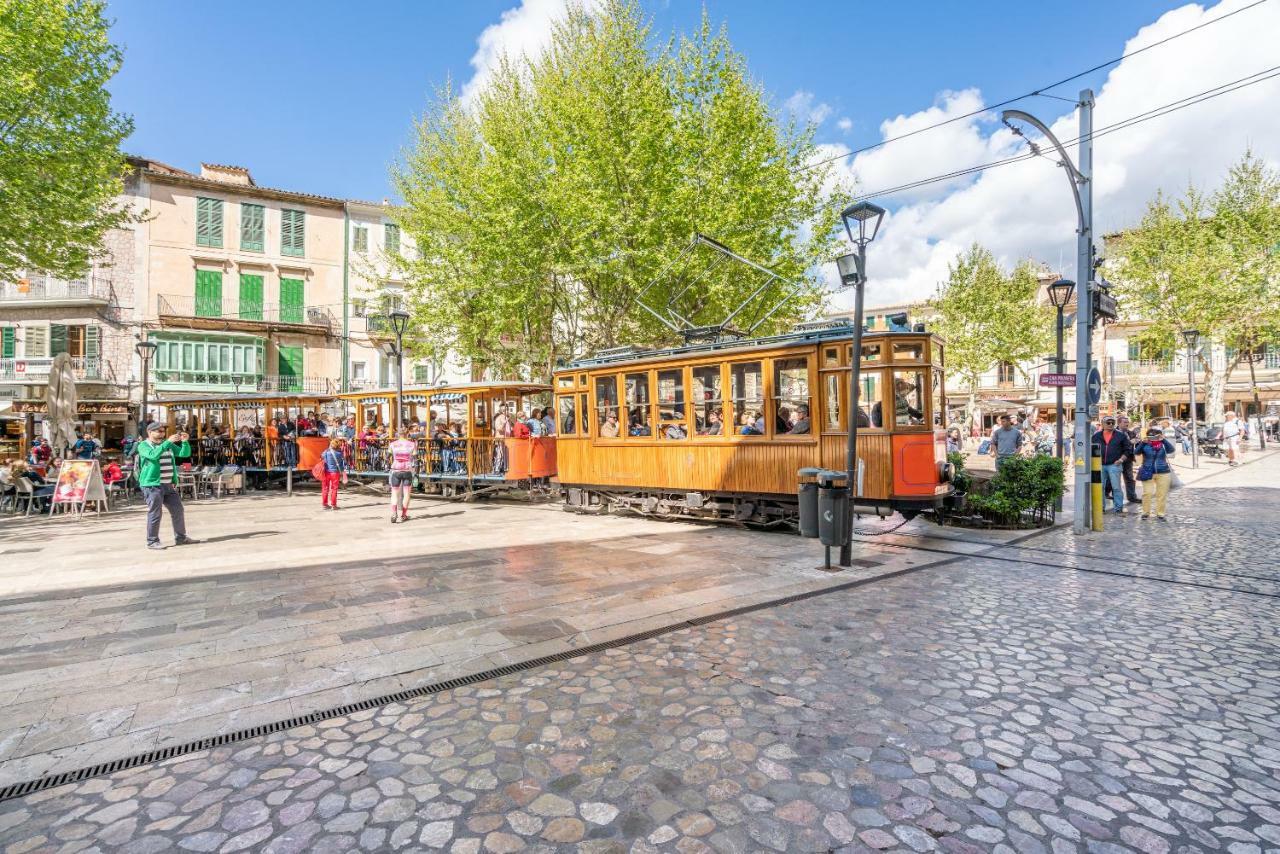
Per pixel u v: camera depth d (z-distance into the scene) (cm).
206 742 352
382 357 3425
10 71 1360
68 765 327
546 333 2175
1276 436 3678
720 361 1099
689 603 618
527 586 684
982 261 3616
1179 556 853
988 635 528
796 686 425
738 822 279
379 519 1259
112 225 1705
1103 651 489
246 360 3122
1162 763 326
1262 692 413
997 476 1127
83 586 693
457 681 434
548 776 317
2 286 2864
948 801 294
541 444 1512
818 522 790
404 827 276
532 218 1761
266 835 271
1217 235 3036
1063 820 279
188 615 582
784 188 1808
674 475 1163
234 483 1812
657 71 1672
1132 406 3831
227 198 3111
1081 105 1080
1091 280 1070
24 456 1820
